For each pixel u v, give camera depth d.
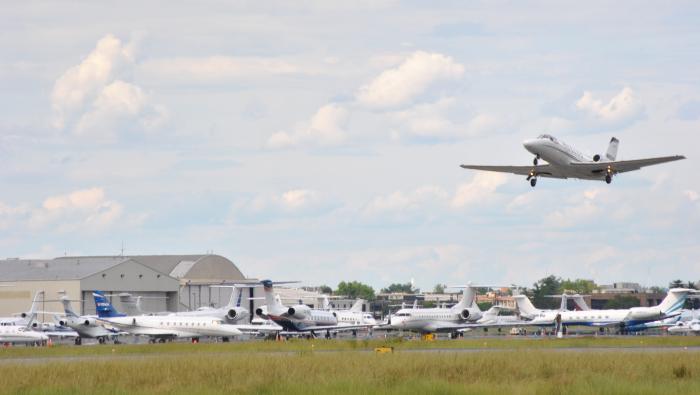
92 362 151.88
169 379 119.75
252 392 104.31
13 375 125.75
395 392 101.81
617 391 102.06
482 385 107.12
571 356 156.62
